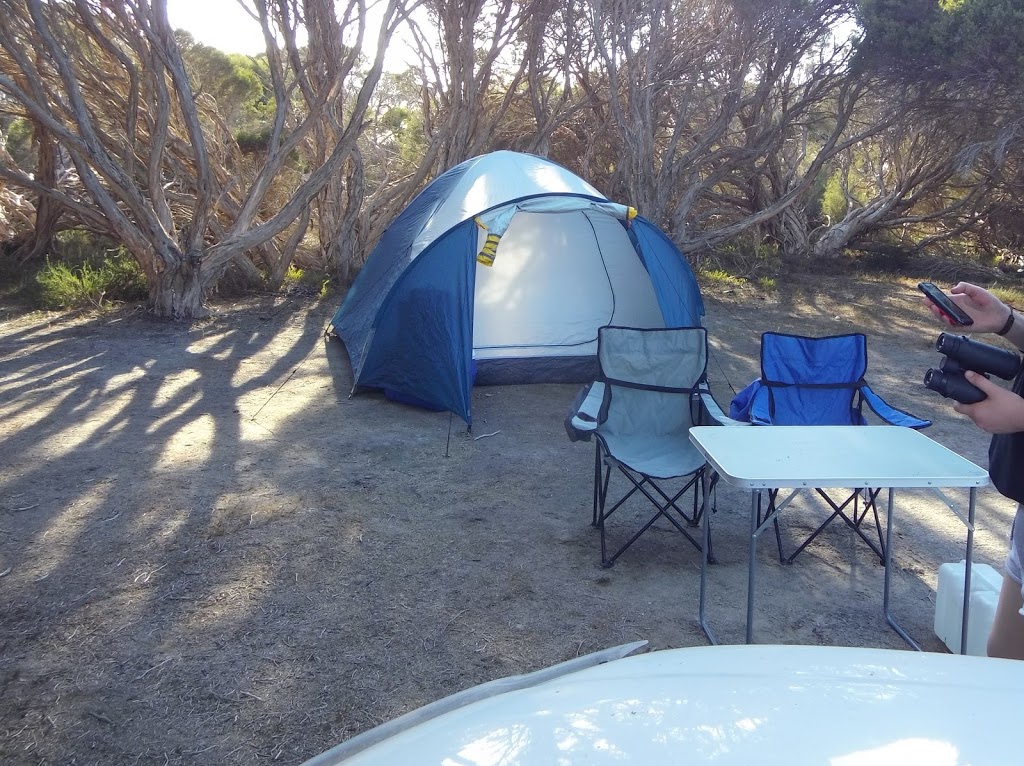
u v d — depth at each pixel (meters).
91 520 4.14
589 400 4.17
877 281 13.59
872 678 1.17
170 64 8.77
